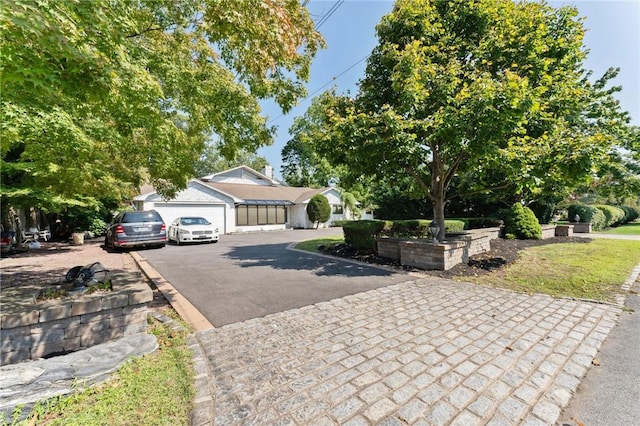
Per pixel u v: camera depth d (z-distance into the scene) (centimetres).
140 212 1087
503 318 366
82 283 323
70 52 178
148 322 360
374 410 200
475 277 572
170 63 388
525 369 251
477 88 570
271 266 718
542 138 623
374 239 848
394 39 739
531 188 628
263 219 2178
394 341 305
